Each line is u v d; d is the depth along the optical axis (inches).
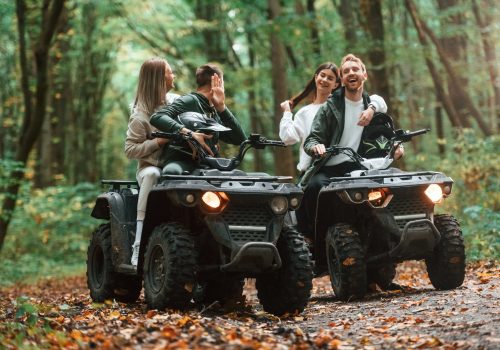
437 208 479.8
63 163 1091.9
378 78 589.0
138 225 258.2
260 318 235.5
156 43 1099.9
